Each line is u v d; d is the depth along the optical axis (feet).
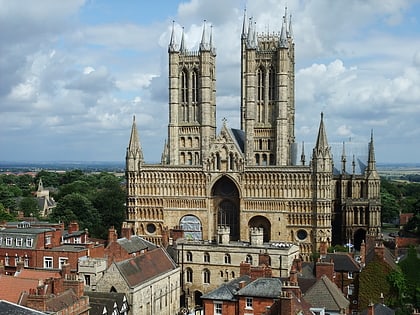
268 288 336.49
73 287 328.70
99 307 343.05
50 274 379.76
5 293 326.03
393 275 395.55
